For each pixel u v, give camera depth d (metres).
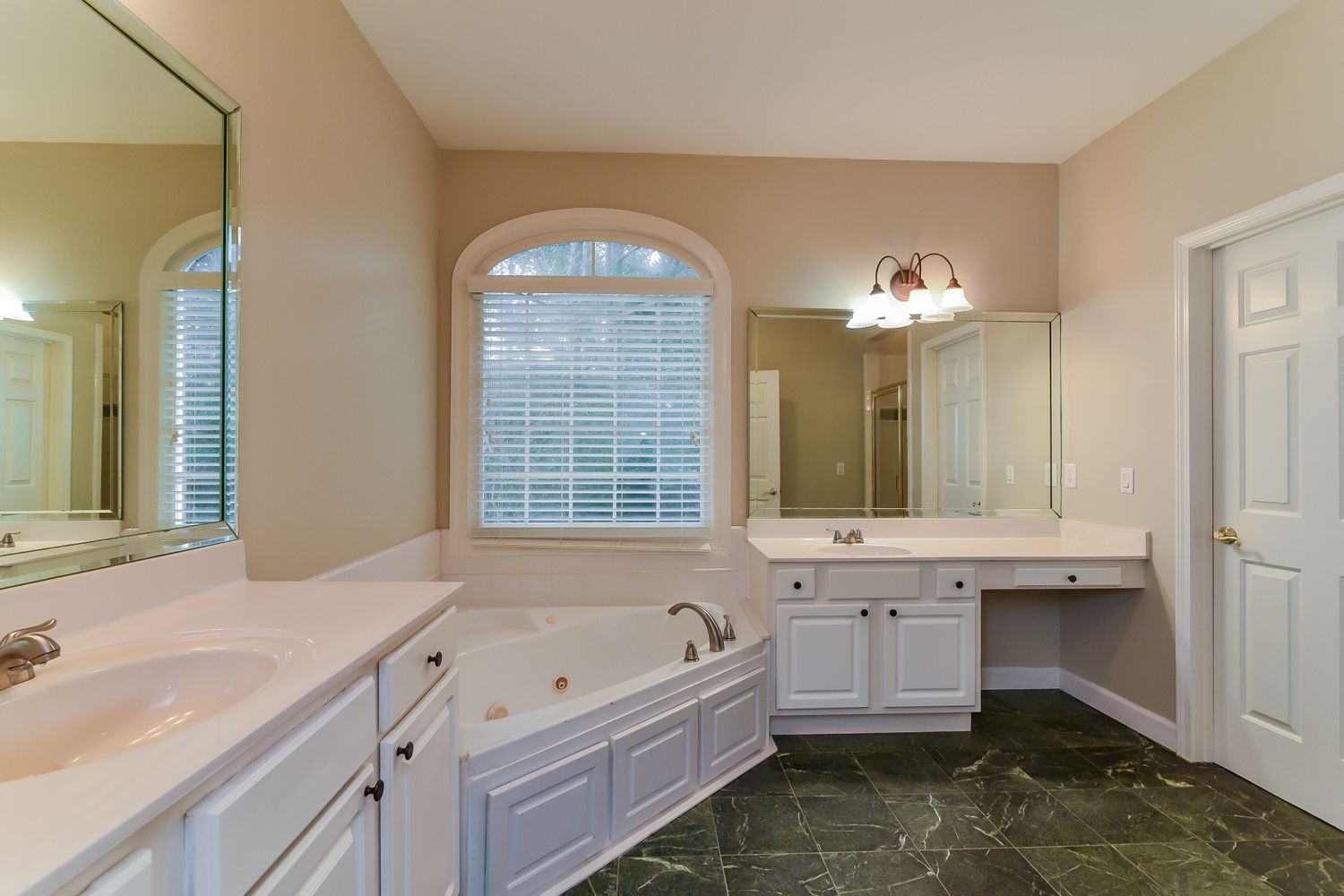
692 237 2.67
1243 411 1.98
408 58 2.02
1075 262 2.66
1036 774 2.03
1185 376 2.11
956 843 1.67
